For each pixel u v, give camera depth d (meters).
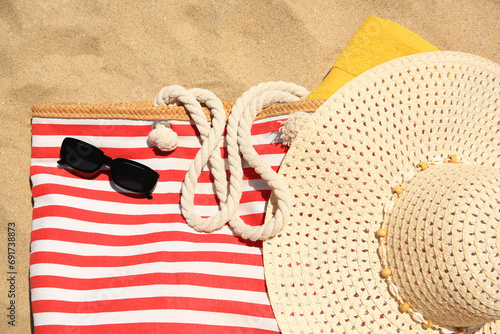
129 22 1.58
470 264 0.87
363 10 1.63
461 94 1.11
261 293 1.17
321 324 1.09
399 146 1.10
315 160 1.11
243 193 1.24
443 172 1.00
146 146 1.26
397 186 1.05
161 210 1.24
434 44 1.64
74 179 1.26
